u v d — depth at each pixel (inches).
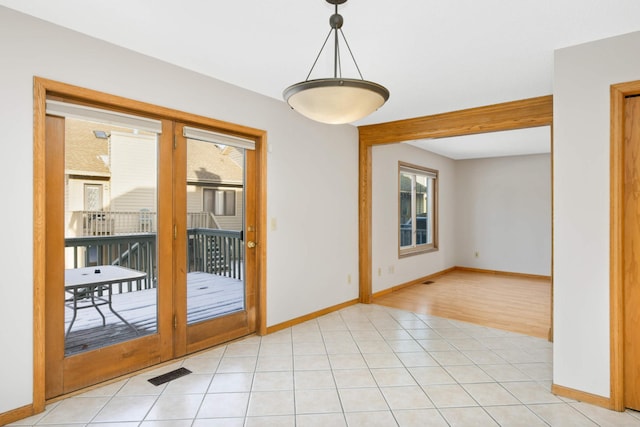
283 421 81.8
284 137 144.7
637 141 86.3
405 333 141.2
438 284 238.1
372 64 106.4
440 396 93.4
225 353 120.0
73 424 79.4
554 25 82.7
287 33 88.4
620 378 86.4
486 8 76.0
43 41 83.3
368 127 183.0
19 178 80.4
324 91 64.1
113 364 99.7
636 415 84.7
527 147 232.8
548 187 253.6
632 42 85.0
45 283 86.7
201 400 90.4
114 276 100.3
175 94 109.0
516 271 266.2
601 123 88.4
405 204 245.0
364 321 156.2
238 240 132.4
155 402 89.1
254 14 79.4
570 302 92.6
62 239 90.4
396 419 82.9
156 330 109.3
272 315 140.4
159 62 105.1
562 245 93.6
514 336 138.3
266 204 137.1
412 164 236.8
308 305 156.8
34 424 79.0
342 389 96.8
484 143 221.1
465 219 289.0
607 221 87.7
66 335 92.4
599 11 76.7
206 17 81.0
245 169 133.6
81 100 92.0
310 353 120.8
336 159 172.2
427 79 118.1
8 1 75.3
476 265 284.2
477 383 100.5
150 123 105.3
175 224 113.3
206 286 123.0
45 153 86.7
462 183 289.9
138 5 76.3
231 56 102.4
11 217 79.4
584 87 90.7
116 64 95.9
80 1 74.9
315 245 159.9
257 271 137.3
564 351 93.5
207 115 117.4
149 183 106.9
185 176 115.7
